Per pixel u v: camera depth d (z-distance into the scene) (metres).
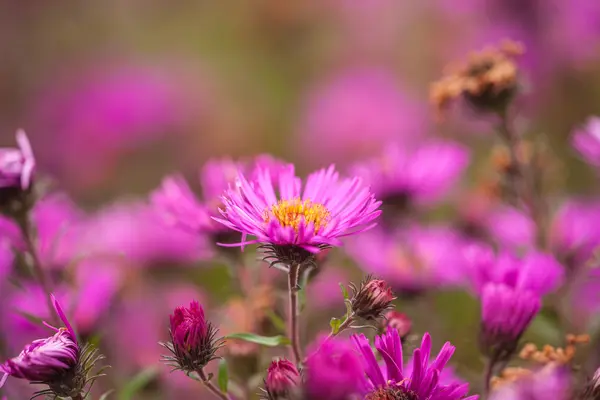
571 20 0.83
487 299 0.48
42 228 0.57
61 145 0.85
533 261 0.49
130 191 0.85
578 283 0.56
